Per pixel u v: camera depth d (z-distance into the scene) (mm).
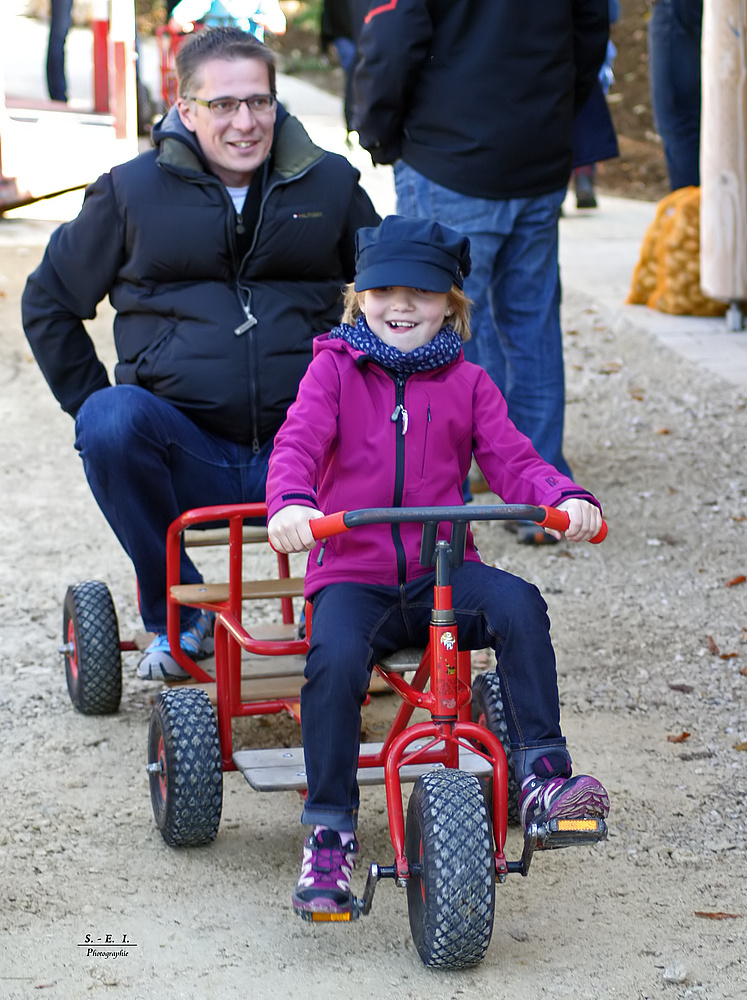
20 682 4387
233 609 3469
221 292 3811
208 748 3238
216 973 2764
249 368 3783
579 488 2965
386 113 5316
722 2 7617
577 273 9922
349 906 2762
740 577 5195
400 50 5105
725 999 2668
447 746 3115
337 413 3057
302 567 5484
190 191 3744
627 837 3389
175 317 3814
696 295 8852
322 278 3936
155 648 3977
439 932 2662
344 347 3078
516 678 2857
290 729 4059
